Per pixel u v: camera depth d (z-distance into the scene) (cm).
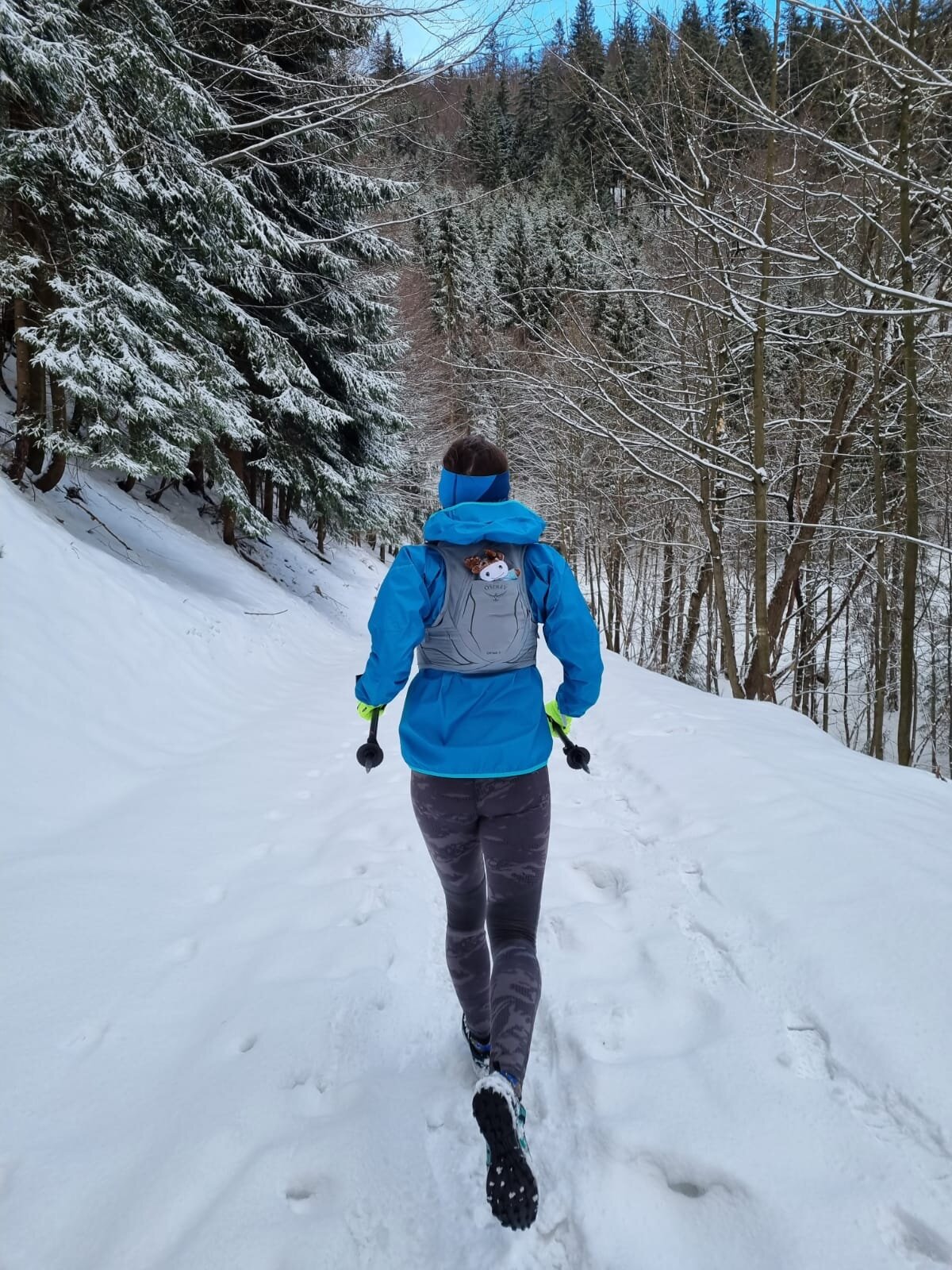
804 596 1527
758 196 812
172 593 807
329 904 311
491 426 2622
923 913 233
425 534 196
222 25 1046
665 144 737
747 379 1098
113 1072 217
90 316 712
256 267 1102
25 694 455
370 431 1638
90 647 555
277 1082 204
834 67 688
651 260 967
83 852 349
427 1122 190
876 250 812
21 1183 178
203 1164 178
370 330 1591
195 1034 234
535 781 194
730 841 314
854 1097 178
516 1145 143
